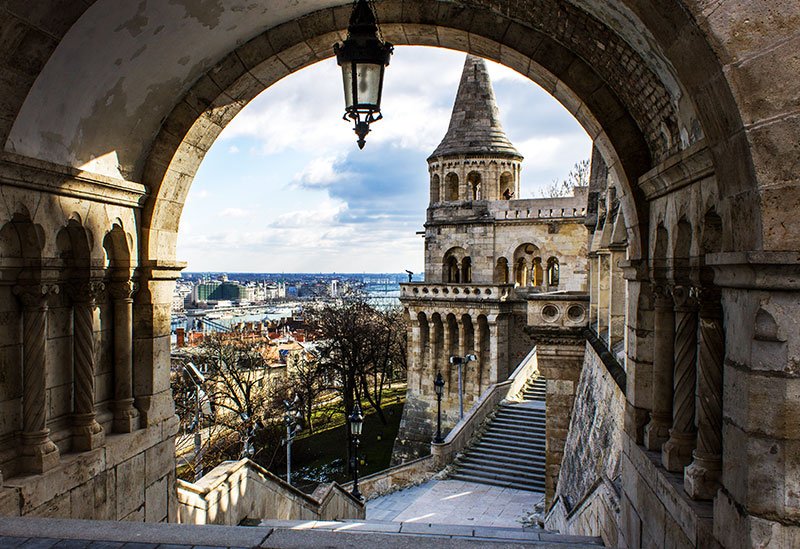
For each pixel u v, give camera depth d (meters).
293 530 5.42
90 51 6.50
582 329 23.62
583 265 45.25
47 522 5.58
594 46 6.98
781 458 4.21
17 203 6.41
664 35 4.66
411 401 47.72
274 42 8.32
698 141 5.43
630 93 7.11
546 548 5.15
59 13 5.75
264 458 42.09
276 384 52.47
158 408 8.91
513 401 33.78
